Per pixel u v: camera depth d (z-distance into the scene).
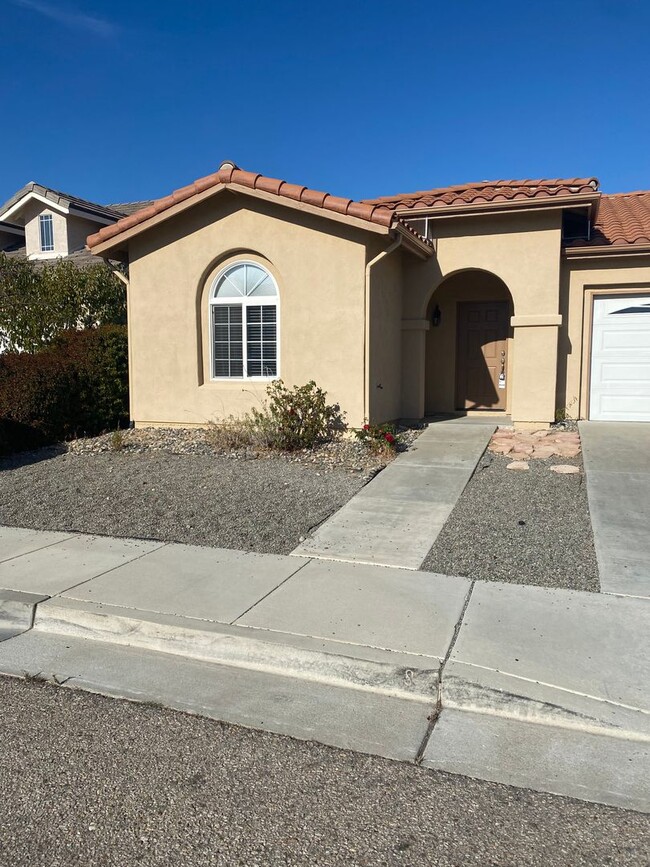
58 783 3.50
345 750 3.80
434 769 3.62
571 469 9.41
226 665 4.89
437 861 2.94
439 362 14.91
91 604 5.58
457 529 7.22
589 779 3.52
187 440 11.76
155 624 5.18
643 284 12.96
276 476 9.44
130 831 3.14
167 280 12.45
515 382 12.71
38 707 4.30
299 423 11.00
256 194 11.29
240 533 7.32
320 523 7.57
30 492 9.13
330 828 3.15
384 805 3.31
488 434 11.94
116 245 12.51
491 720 4.11
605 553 6.45
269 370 12.09
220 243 11.99
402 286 13.31
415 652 4.64
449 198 12.87
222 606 5.48
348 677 4.57
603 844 3.04
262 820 3.21
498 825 3.17
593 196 11.87
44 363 12.55
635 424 12.83
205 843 3.06
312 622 5.15
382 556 6.56
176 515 7.97
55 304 16.14
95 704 4.34
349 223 10.77
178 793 3.41
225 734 3.97
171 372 12.63
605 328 13.24
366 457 10.35
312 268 11.43
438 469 9.62
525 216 12.58
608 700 4.07
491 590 5.72
